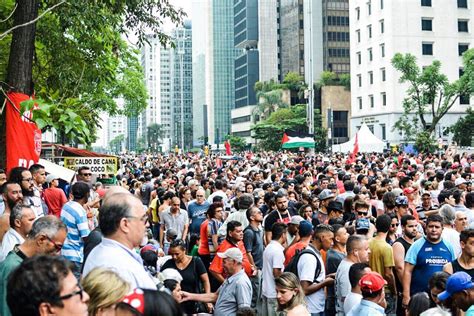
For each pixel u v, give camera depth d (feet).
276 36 443.32
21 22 38.55
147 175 67.92
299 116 307.17
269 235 34.68
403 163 88.17
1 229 22.08
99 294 10.72
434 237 24.82
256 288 30.96
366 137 124.47
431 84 186.60
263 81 418.51
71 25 44.16
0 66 50.52
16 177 28.78
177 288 22.45
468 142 195.62
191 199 49.08
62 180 46.73
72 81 48.67
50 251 17.04
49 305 9.22
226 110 570.46
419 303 18.48
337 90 335.06
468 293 16.84
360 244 23.41
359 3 261.65
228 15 573.33
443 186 48.93
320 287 24.57
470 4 245.24
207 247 34.94
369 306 17.89
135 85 117.19
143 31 47.50
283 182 54.75
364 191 42.06
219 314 23.72
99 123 75.46
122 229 13.51
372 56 253.24
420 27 240.53
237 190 50.29
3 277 16.07
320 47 375.66
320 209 38.65
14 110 32.96
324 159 118.32
